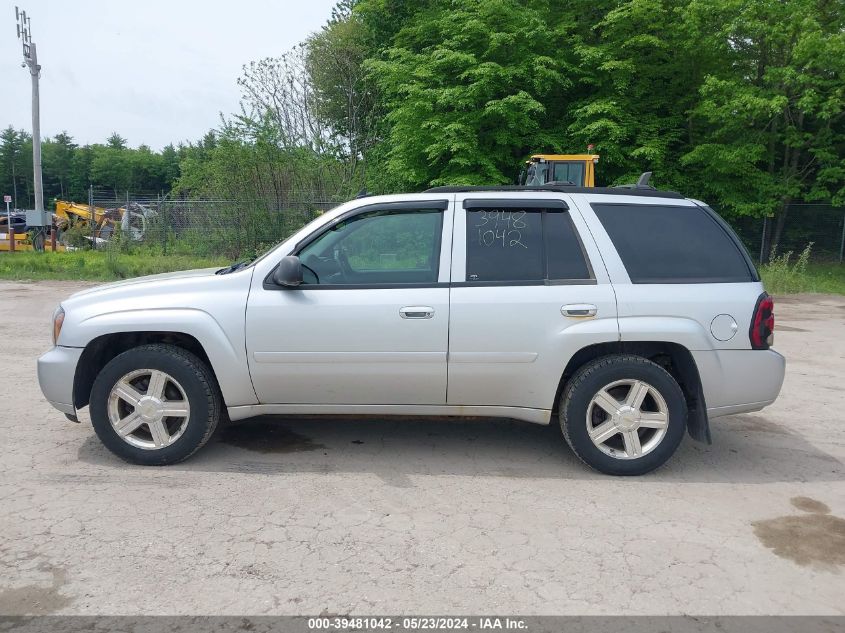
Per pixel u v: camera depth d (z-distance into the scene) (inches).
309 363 172.4
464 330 170.4
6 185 4311.0
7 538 135.3
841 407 249.1
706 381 172.1
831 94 735.1
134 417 173.8
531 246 175.8
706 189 836.0
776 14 733.9
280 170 840.3
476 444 199.0
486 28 761.0
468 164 754.8
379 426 214.8
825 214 868.6
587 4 858.1
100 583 119.3
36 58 920.9
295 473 173.0
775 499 161.9
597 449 172.6
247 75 1016.2
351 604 113.8
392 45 1011.3
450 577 123.0
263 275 175.3
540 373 171.8
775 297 624.1
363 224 179.3
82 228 997.2
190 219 832.3
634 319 170.2
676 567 128.2
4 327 389.4
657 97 864.9
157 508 150.3
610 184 839.1
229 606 112.8
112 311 173.5
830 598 118.6
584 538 139.4
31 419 215.2
